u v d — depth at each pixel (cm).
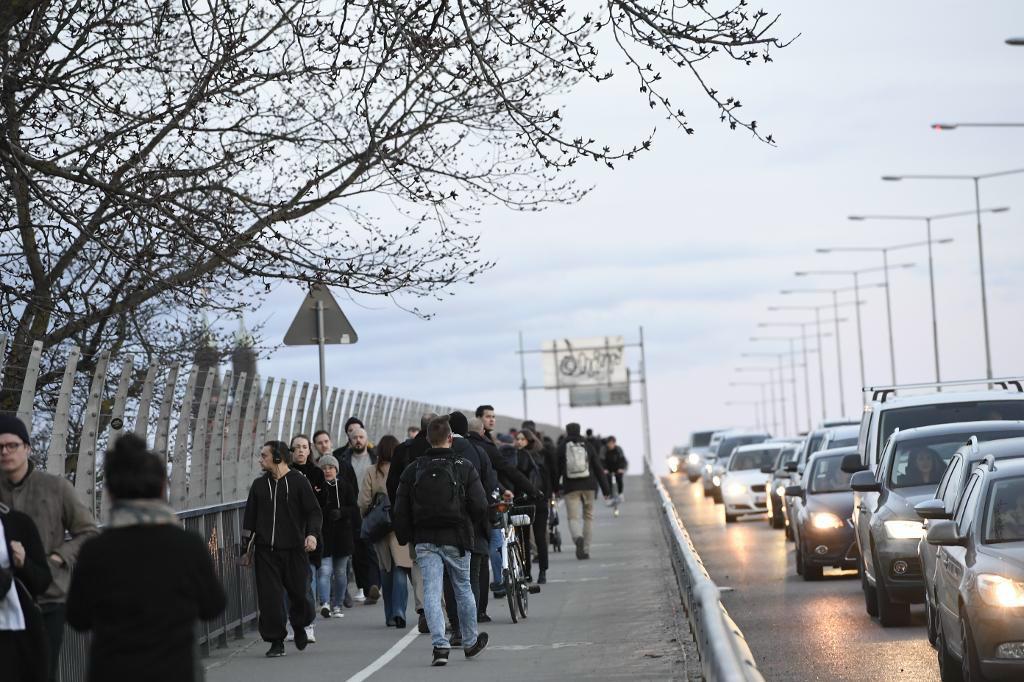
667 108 1842
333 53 2005
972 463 1803
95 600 866
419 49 2003
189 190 2216
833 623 2253
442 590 2128
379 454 2422
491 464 2253
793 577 3119
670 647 1994
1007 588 1444
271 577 2102
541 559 3173
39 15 2203
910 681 1650
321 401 2734
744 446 6097
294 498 2116
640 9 1814
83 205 2220
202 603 881
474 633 1964
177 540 878
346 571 2648
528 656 1972
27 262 2331
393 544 2389
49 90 2181
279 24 2058
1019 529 1572
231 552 2367
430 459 1945
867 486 2288
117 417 1897
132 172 2256
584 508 3869
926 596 1862
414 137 2197
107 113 2227
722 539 4578
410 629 2383
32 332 2316
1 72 2069
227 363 2666
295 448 2547
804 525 2978
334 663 1981
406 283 2197
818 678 1692
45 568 1126
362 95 2088
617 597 2781
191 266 2209
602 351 13538
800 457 4809
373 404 4188
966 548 1574
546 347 13575
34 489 1232
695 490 9288
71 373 1692
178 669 865
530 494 2417
